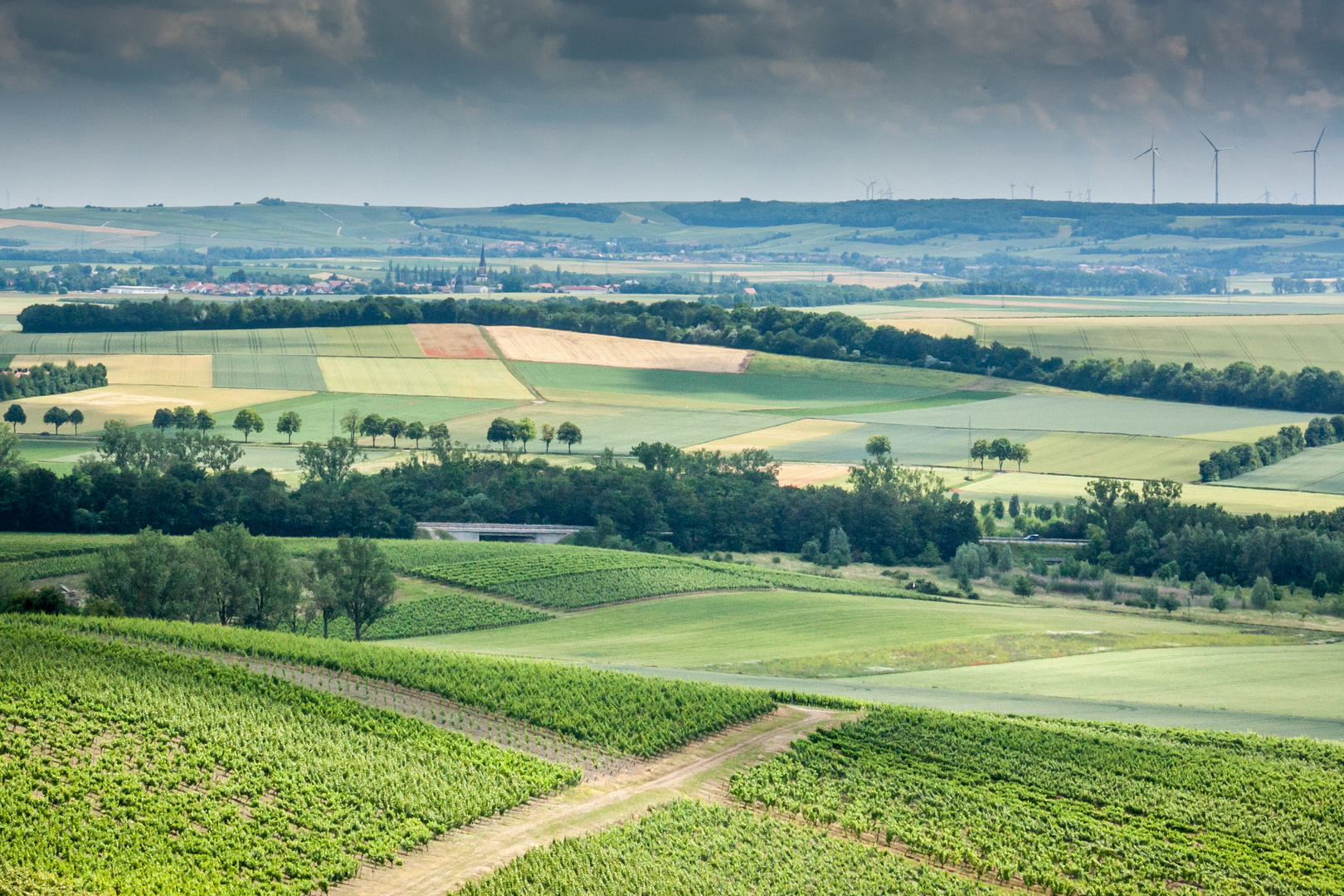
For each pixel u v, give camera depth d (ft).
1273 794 207.92
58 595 320.91
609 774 213.87
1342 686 292.61
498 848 180.24
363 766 204.85
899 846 188.65
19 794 179.63
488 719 237.66
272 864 169.68
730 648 332.19
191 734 211.61
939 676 305.32
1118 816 199.31
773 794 200.75
